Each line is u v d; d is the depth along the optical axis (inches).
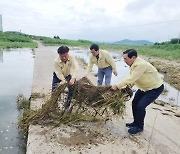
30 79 493.4
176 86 507.8
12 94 366.9
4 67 656.4
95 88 223.5
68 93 231.3
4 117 270.2
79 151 184.4
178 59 1137.4
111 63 279.0
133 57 203.3
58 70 242.7
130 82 202.7
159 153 189.8
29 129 217.6
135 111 227.5
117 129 227.9
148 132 226.8
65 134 211.2
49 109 230.1
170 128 242.1
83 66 716.0
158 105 330.6
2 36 2304.4
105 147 193.0
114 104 220.8
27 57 978.1
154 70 207.6
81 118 237.6
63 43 2881.4
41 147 187.5
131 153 186.7
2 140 219.1
